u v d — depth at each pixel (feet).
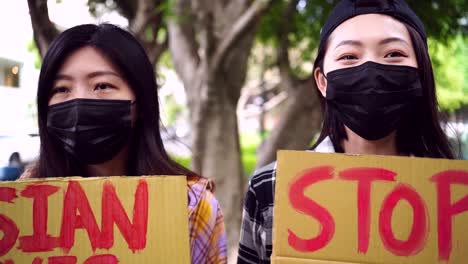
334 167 4.76
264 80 43.37
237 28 13.43
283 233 4.75
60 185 4.76
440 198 4.64
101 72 5.50
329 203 4.73
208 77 14.51
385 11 5.59
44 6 9.60
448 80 23.76
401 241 4.62
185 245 4.72
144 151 5.91
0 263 4.67
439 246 4.59
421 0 12.90
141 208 4.76
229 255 14.64
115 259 4.72
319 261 4.66
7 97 21.34
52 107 5.63
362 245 4.65
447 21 13.91
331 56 5.74
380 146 5.94
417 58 5.63
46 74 5.56
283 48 18.08
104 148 5.66
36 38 9.75
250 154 56.24
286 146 16.78
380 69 5.42
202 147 15.24
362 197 4.71
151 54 17.40
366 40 5.49
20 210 4.71
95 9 17.56
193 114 15.40
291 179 4.79
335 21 5.79
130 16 18.16
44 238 4.71
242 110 62.13
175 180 4.77
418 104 5.85
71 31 5.61
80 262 4.71
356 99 5.50
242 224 6.01
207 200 5.62
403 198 4.67
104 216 4.75
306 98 16.62
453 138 6.70
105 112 5.50
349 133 5.98
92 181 4.78
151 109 5.90
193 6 14.23
